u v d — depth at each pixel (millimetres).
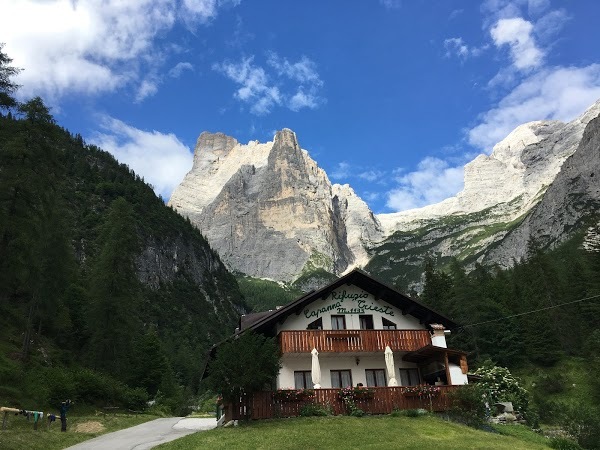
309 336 33094
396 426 26531
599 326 77625
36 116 44594
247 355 27641
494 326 76562
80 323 65875
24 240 42156
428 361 34688
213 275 199250
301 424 26672
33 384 41750
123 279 62000
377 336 34125
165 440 28578
